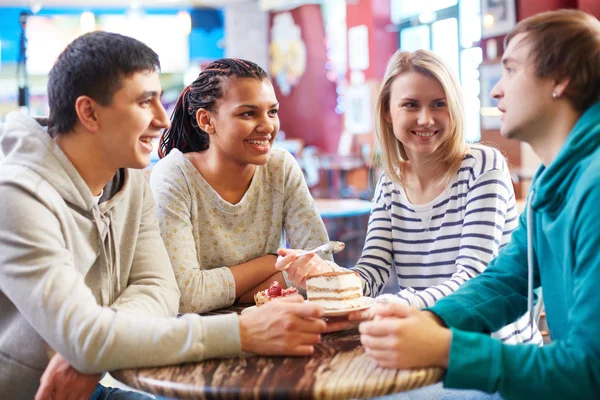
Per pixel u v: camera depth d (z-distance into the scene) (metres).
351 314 1.43
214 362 1.26
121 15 12.09
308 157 10.30
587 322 1.12
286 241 2.17
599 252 1.12
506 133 1.33
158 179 1.91
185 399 1.14
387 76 1.88
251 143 1.85
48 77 1.44
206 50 12.61
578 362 1.11
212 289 1.78
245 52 12.48
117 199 1.55
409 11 9.54
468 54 8.13
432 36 8.99
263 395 1.09
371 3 9.98
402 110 1.81
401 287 1.97
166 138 2.14
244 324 1.28
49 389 1.30
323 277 1.48
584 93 1.24
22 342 1.39
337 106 11.34
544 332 2.23
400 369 1.16
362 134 10.14
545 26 1.25
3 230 1.31
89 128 1.40
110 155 1.44
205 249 1.93
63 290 1.28
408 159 1.96
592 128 1.20
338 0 10.89
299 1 11.35
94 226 1.48
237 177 1.94
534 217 1.38
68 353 1.26
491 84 7.34
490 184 1.77
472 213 1.78
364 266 1.92
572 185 1.21
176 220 1.85
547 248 1.32
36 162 1.40
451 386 1.15
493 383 1.13
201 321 1.27
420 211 1.89
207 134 1.99
